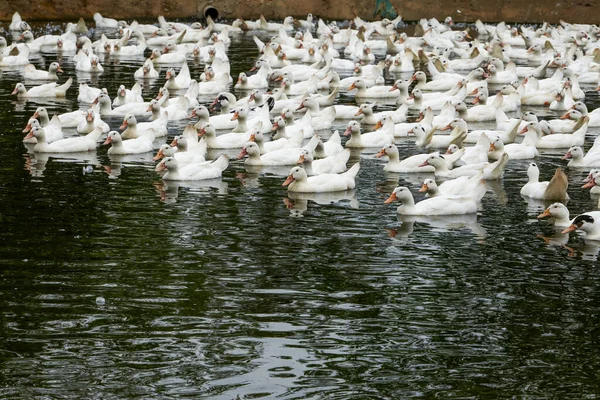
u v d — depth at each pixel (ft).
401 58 138.21
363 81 112.37
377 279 50.57
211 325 44.24
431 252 55.36
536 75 134.41
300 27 181.78
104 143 81.46
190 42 161.48
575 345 42.86
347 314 45.83
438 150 85.40
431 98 108.99
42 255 52.75
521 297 48.42
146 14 183.11
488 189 71.67
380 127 90.94
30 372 39.45
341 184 69.72
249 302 46.96
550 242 57.98
